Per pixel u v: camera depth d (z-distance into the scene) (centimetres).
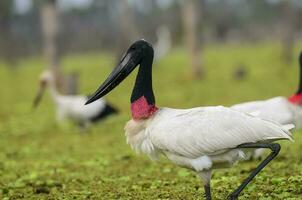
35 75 4278
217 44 7106
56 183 997
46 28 2819
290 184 847
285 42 3891
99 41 7106
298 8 6556
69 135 1697
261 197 784
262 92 2569
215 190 845
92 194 886
